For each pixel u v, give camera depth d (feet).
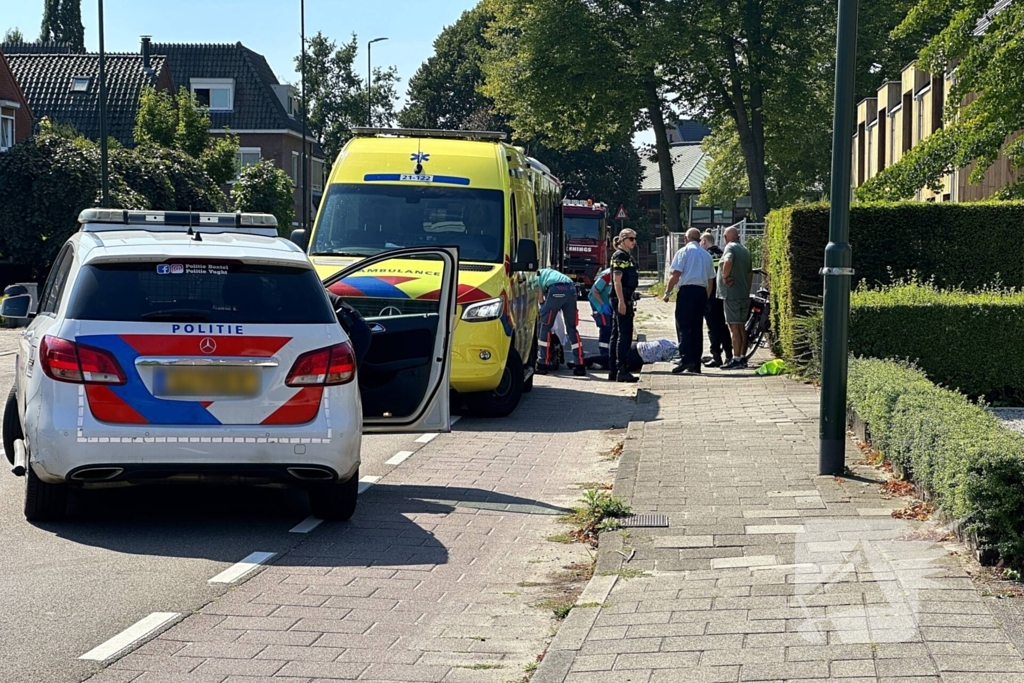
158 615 18.63
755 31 137.80
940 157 54.65
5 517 25.16
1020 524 18.63
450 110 229.66
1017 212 48.78
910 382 29.35
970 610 16.81
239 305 23.80
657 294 140.36
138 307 23.40
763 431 35.53
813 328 48.62
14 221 111.14
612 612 18.11
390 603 19.75
